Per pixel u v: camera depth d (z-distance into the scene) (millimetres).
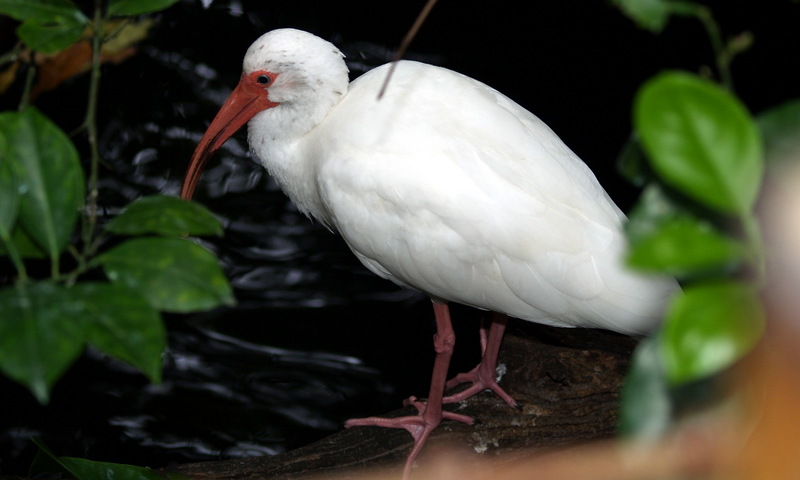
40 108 12391
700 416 2832
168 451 9047
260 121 8484
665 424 2859
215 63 13211
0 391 9641
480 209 7102
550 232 7035
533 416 8227
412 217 7320
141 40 13266
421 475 7867
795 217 2631
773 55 12383
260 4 14062
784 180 2760
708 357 2424
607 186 11867
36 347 2875
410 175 7242
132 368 9930
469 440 8094
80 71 12742
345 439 8281
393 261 7664
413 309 10648
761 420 2498
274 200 11742
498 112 7367
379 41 13703
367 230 7605
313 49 8070
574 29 13859
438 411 8133
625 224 2963
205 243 11156
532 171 7129
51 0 4066
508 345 8906
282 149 8453
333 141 7742
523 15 14070
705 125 2520
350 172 7523
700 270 2684
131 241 3379
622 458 2947
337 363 9961
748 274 2736
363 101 7770
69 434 9172
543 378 8516
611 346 8867
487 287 7406
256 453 9078
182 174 11836
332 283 10836
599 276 7027
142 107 12555
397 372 9875
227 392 9609
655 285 6918
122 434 9188
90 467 5645
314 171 8125
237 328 10297
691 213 2895
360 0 14180
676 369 2430
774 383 2438
